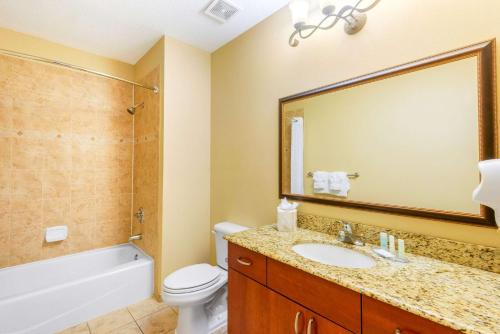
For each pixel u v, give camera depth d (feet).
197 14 5.67
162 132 6.51
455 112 3.07
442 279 2.60
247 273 3.89
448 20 3.12
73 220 7.21
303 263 3.02
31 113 6.55
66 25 6.11
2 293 5.99
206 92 7.38
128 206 8.29
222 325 5.49
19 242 6.39
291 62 5.13
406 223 3.50
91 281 5.81
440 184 3.19
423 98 3.33
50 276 6.68
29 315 5.02
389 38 3.65
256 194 5.93
